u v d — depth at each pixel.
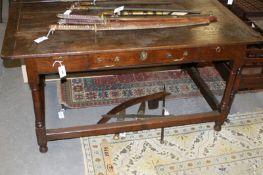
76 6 1.88
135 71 2.66
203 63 2.75
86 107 2.28
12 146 1.95
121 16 1.77
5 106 2.25
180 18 1.80
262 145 2.04
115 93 2.42
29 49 1.49
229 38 1.70
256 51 1.99
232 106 2.36
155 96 2.06
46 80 2.50
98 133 1.89
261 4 2.54
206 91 2.27
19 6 1.89
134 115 1.98
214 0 2.14
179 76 2.66
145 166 1.86
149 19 1.76
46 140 1.85
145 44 1.59
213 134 2.10
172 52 1.65
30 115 2.18
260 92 2.52
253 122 2.22
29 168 1.82
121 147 1.97
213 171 1.86
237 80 2.02
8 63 2.72
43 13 1.83
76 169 1.83
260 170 1.88
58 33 1.64
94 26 1.67
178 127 2.14
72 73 2.54
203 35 1.71
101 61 1.59
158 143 2.01
